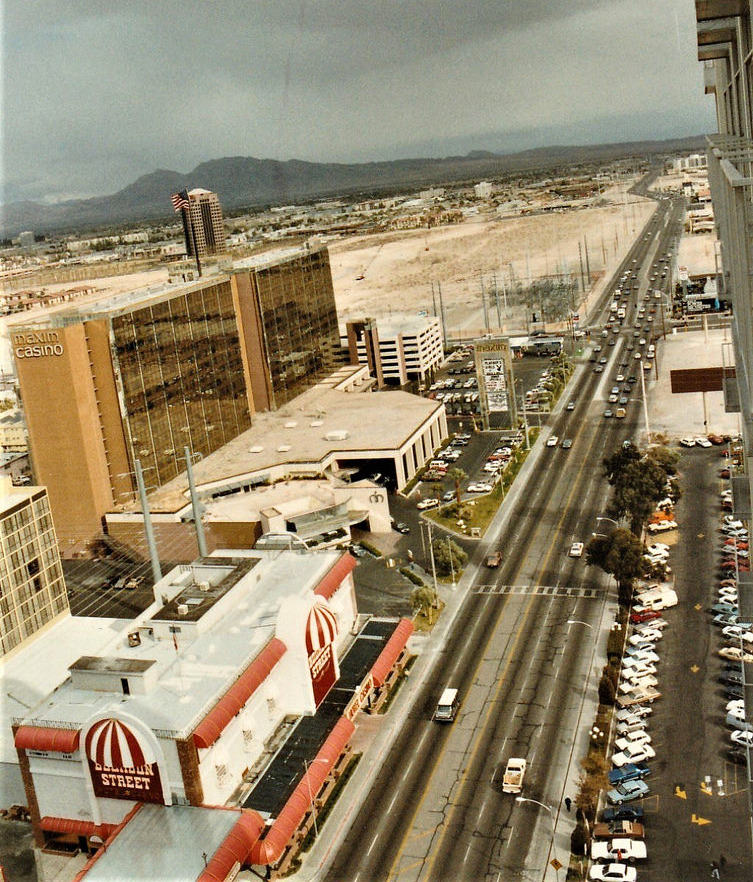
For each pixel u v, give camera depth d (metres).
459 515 194.50
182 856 93.69
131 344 194.00
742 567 152.50
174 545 187.62
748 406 43.19
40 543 150.50
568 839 97.31
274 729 117.12
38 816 107.75
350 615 143.00
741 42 45.72
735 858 90.81
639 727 114.25
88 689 112.12
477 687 129.62
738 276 41.38
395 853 98.50
